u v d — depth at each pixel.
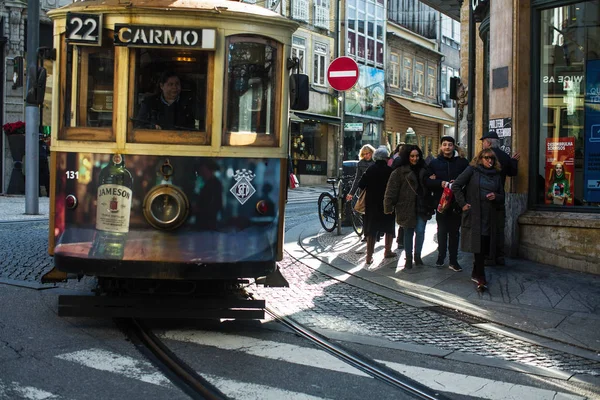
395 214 11.27
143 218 6.64
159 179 6.67
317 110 37.41
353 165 15.91
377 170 11.19
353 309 8.38
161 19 6.69
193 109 6.78
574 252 10.55
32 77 7.10
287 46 7.13
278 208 6.99
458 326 7.76
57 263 6.64
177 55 6.77
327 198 15.20
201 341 6.59
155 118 6.73
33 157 16.70
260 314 6.77
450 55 54.84
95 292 7.07
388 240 11.72
